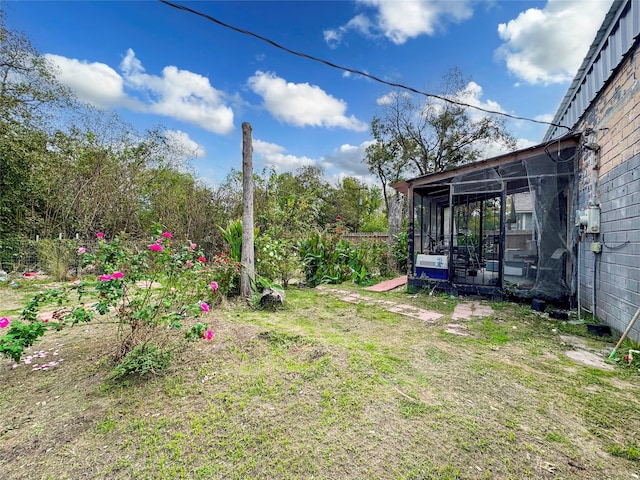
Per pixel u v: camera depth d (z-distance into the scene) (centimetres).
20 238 696
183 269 315
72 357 267
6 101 718
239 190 962
